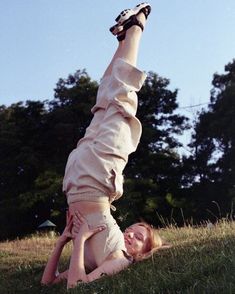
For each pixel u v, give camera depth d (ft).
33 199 89.76
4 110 110.01
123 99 24.31
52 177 92.79
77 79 108.37
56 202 89.30
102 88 25.68
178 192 98.63
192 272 19.47
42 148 103.19
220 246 23.20
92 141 23.98
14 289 23.62
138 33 26.23
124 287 19.31
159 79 107.45
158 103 107.14
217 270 19.45
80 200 23.36
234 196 87.66
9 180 99.19
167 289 18.49
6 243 45.47
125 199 83.41
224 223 33.60
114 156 23.59
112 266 22.26
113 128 23.86
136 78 24.73
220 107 102.37
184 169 103.30
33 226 93.97
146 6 26.94
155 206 88.69
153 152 101.50
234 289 16.87
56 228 89.56
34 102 107.96
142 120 107.24
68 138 101.19
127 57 25.54
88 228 22.98
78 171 23.56
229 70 108.68
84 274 21.76
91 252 23.08
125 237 24.07
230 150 100.37
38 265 28.63
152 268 21.34
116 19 26.35
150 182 92.07
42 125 104.99
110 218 23.47
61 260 29.94
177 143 105.81
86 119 102.53
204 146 105.60
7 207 93.09
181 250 23.71
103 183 23.31
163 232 35.58
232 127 98.63
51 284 23.24
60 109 103.50
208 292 17.29
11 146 102.01
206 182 102.63
